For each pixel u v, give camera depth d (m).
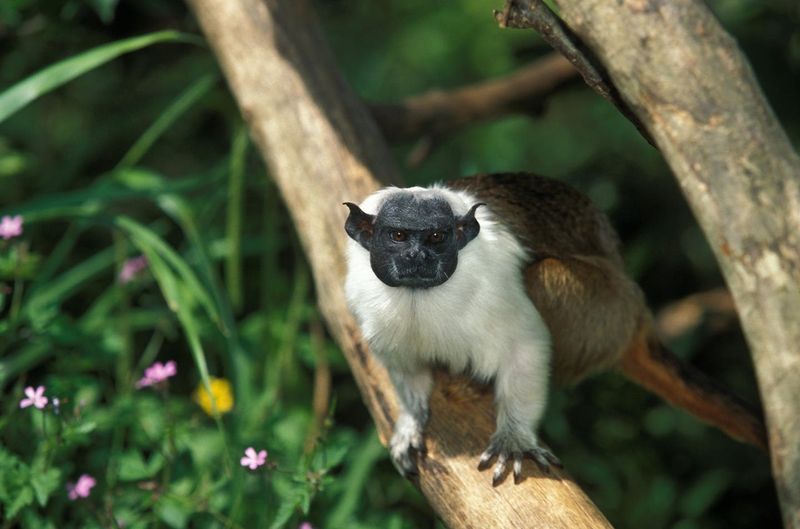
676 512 8.37
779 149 4.05
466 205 5.42
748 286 3.97
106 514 5.86
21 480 5.67
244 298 9.44
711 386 6.62
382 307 5.37
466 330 5.35
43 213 7.07
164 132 10.47
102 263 7.84
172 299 6.33
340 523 6.55
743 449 8.73
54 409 5.79
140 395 7.03
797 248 3.92
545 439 8.23
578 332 6.15
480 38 10.63
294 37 7.00
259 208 9.62
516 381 5.37
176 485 6.26
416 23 10.76
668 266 9.92
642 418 8.73
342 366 8.30
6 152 9.26
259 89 6.86
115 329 7.73
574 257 6.19
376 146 6.82
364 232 5.33
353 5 10.79
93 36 9.27
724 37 4.16
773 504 8.67
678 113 4.12
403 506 7.55
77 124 10.78
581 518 4.79
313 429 7.28
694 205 4.11
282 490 6.33
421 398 5.64
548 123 10.66
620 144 9.88
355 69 10.59
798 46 8.62
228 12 7.08
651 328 6.59
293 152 6.63
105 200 7.39
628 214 9.70
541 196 6.25
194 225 7.59
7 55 9.68
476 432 5.43
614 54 4.25
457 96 8.56
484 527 4.95
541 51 9.19
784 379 3.89
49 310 6.64
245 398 6.86
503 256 5.48
